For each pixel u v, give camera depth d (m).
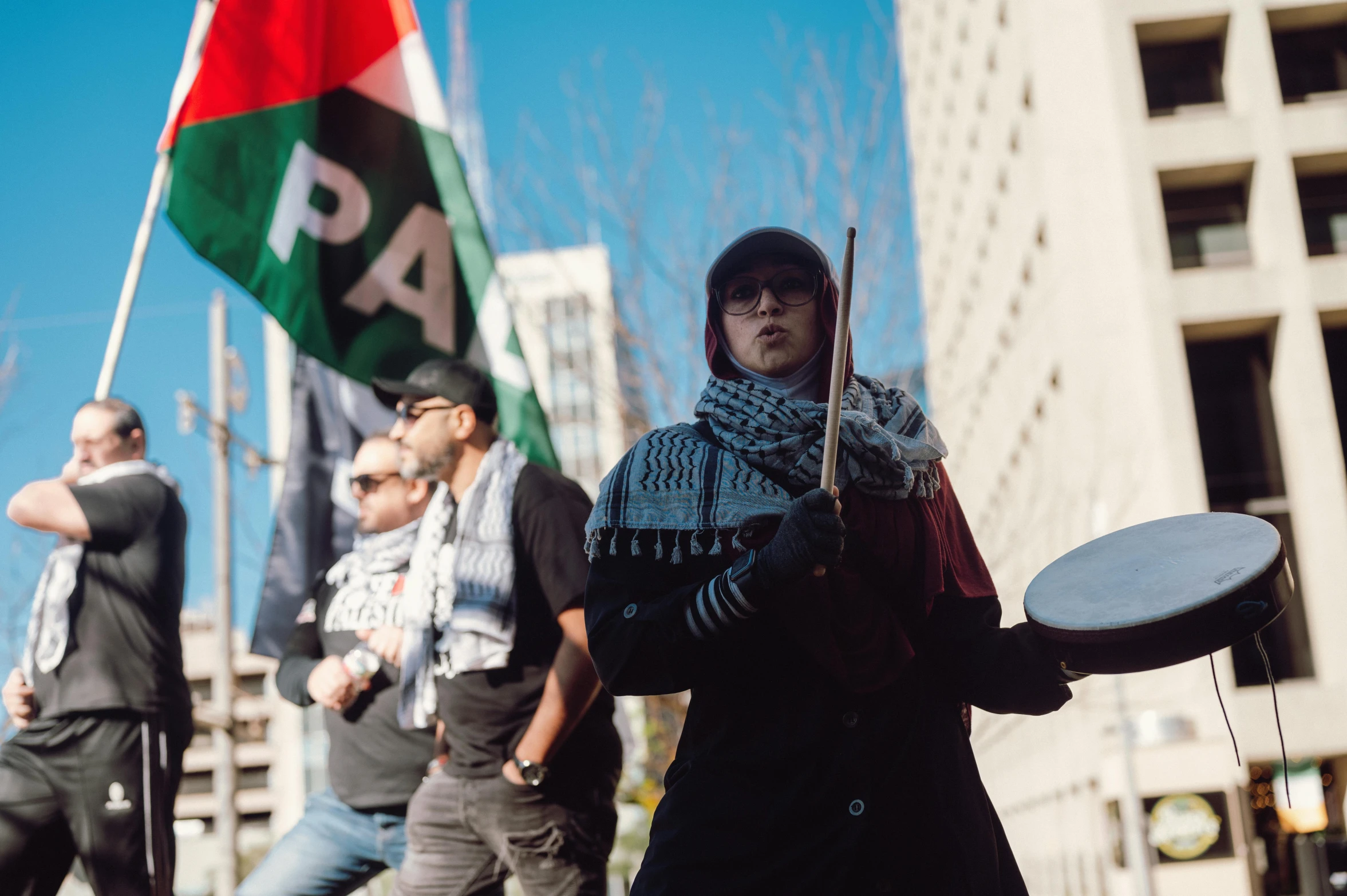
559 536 3.78
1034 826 38.09
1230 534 2.43
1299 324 29.75
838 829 2.15
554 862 3.73
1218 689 2.23
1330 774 27.72
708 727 2.27
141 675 3.92
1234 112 31.59
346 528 5.61
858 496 2.29
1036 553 20.97
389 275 5.51
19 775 3.84
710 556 2.26
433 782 3.84
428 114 5.62
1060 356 31.20
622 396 9.60
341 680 4.21
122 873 3.83
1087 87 31.64
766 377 2.49
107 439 4.17
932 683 2.37
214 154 5.33
